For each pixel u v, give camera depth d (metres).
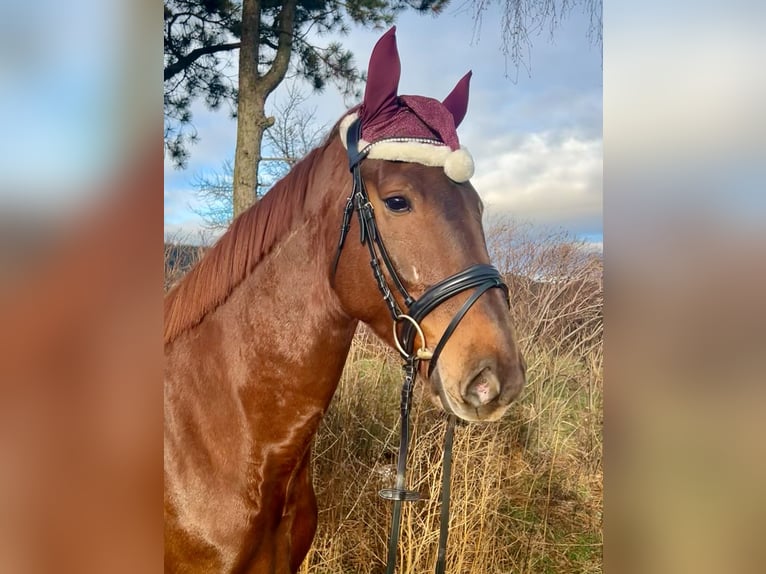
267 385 1.05
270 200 1.12
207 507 1.01
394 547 1.03
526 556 2.24
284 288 1.06
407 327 0.99
